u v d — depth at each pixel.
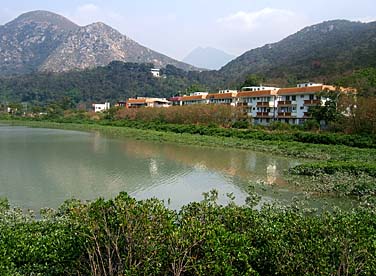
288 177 28.47
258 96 74.25
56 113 115.38
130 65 197.12
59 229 10.65
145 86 174.12
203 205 10.28
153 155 38.84
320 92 58.06
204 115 71.31
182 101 97.50
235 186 25.22
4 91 170.38
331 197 22.77
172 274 8.01
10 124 95.31
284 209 16.36
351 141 46.06
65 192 22.23
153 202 8.52
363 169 28.95
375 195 22.88
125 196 8.36
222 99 84.69
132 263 7.91
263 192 23.62
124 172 28.95
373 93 55.00
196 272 7.65
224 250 7.96
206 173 29.53
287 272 7.97
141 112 86.88
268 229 9.38
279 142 49.00
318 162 33.22
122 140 54.62
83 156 37.25
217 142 50.62
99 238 8.00
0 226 11.50
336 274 7.61
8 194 21.44
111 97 165.62
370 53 102.88
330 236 8.08
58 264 8.87
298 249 8.12
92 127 80.88
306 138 49.84
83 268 8.65
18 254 9.26
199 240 7.76
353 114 50.19
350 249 7.77
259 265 8.73
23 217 14.03
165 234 7.90
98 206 8.22
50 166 31.00
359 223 9.14
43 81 178.50
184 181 26.33
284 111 70.62
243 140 52.34
